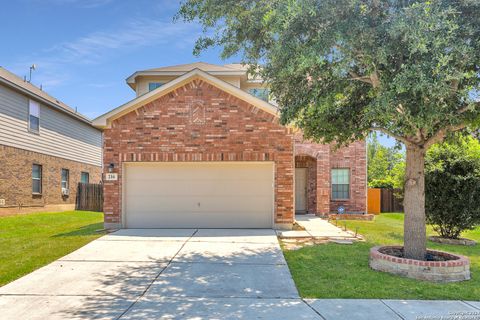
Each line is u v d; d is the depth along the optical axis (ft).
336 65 21.18
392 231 40.09
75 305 17.62
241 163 40.01
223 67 59.62
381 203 70.64
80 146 76.48
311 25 20.98
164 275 22.59
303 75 24.44
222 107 39.47
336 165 56.44
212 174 40.27
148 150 39.63
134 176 40.34
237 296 18.97
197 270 23.72
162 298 18.63
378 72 21.70
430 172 34.27
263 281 21.48
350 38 19.66
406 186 25.18
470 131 27.91
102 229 39.65
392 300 18.33
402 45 19.94
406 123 21.50
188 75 39.01
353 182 56.13
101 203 70.90
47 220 51.19
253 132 39.34
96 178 84.58
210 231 37.96
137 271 23.44
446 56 17.48
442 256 24.85
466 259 22.81
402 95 19.79
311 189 56.75
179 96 39.60
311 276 22.41
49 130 64.49
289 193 39.45
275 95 27.84
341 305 17.65
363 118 23.84
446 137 27.25
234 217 40.04
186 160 39.50
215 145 39.37
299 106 24.89
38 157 60.75
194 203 40.16
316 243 32.27
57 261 25.84
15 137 54.90
